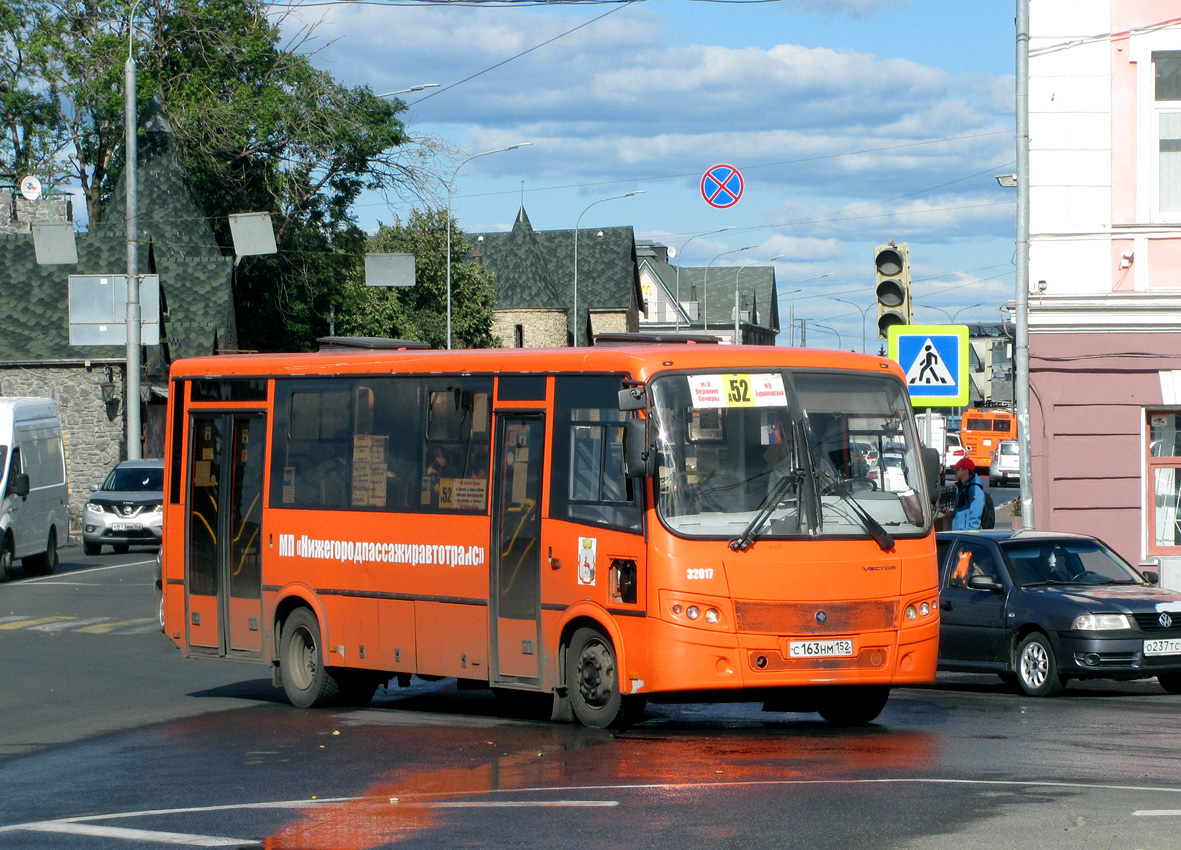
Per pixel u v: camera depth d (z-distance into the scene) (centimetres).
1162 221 3216
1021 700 2211
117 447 7375
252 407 2303
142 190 8381
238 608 2309
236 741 1855
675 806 1284
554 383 1870
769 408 1770
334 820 1275
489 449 1947
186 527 2402
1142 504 3269
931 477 1845
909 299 2628
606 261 17325
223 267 8150
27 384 7394
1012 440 10475
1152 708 2073
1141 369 3244
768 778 1423
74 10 8525
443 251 12975
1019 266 3020
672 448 1728
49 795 1498
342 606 2141
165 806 1392
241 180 8700
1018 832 1144
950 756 1566
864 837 1137
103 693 2403
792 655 1712
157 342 5978
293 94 8531
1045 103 3247
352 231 9131
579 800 1328
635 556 1734
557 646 1839
